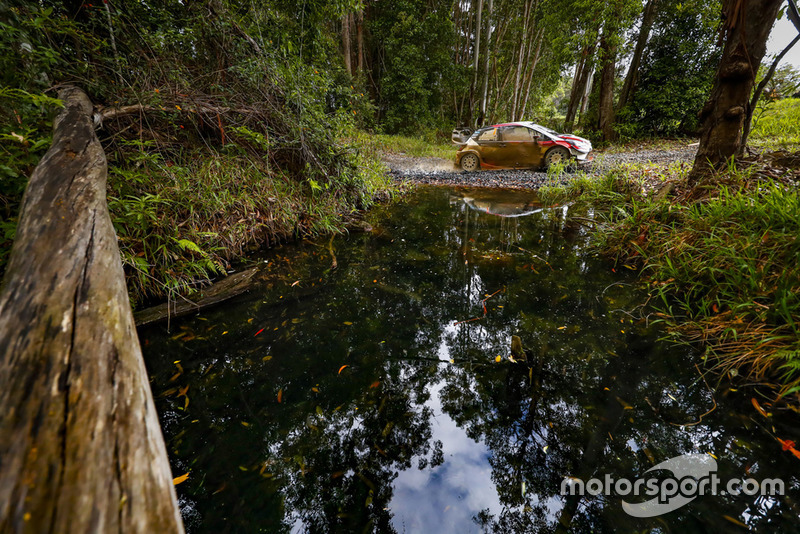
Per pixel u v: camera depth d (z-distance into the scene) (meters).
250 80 4.06
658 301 2.64
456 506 1.25
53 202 1.30
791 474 1.29
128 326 0.92
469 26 18.66
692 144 11.89
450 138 18.72
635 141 13.59
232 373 1.95
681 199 3.59
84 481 0.52
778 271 2.23
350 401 1.77
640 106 13.51
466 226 4.70
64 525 0.46
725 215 2.85
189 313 2.53
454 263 3.50
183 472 1.36
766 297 2.12
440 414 1.68
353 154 5.46
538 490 1.29
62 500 0.49
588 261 3.48
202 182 3.53
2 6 2.25
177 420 1.62
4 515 0.45
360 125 10.46
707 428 1.52
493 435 1.55
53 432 0.57
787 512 1.15
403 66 15.37
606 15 11.86
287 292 2.88
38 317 0.78
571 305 2.65
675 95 12.74
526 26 16.91
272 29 4.61
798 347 1.75
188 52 4.05
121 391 0.70
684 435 1.49
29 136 2.15
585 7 12.12
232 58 4.24
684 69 12.80
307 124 4.45
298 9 4.92
